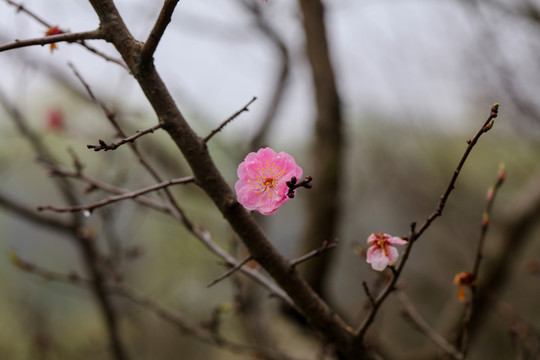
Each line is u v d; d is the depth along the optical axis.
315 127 3.19
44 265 9.10
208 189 1.61
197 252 6.88
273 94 3.98
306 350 3.24
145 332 6.12
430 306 6.91
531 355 2.83
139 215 4.54
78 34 1.49
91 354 4.77
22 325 6.02
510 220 3.85
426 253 7.12
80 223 3.54
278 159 1.62
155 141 4.11
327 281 3.15
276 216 5.41
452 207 5.55
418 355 3.63
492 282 3.80
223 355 7.18
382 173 6.03
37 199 7.40
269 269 1.69
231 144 4.35
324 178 3.07
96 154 3.80
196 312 6.43
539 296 6.30
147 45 1.46
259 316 3.44
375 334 3.23
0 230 9.37
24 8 1.91
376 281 2.63
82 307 8.07
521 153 5.46
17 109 3.27
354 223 7.40
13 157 4.33
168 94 1.54
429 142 5.38
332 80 3.15
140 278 6.76
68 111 3.91
